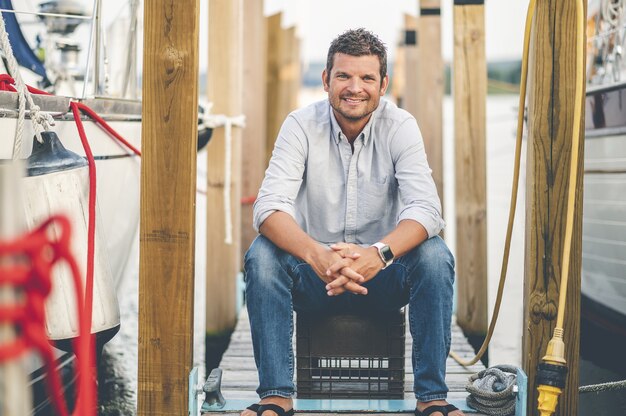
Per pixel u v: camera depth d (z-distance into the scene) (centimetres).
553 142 269
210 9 472
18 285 131
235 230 492
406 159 293
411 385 336
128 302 595
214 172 478
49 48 499
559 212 271
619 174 462
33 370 349
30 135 316
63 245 137
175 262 265
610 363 478
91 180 290
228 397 310
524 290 287
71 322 281
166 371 268
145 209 265
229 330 485
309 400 298
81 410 161
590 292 529
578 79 259
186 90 260
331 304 299
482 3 468
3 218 130
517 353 505
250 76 609
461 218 476
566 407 275
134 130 412
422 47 560
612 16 517
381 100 302
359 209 301
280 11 850
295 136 296
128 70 468
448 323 279
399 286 292
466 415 287
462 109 471
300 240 275
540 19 267
